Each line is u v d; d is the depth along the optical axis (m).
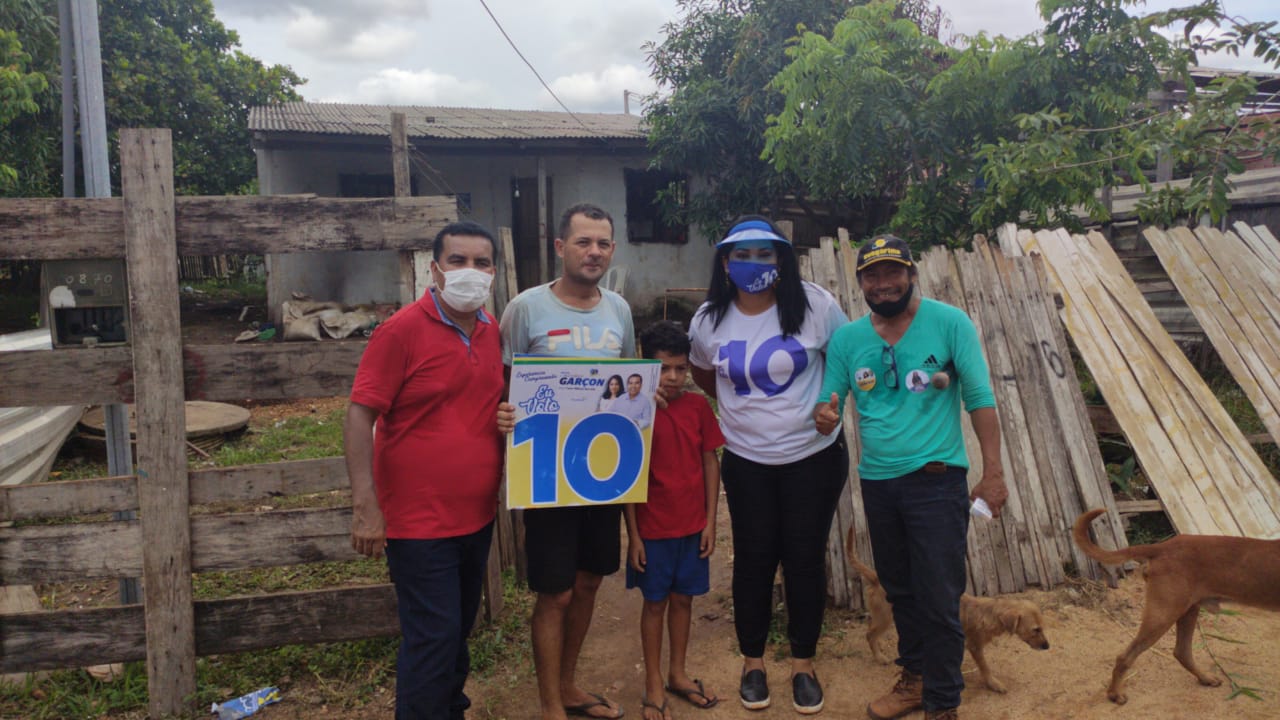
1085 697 3.43
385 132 11.64
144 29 14.85
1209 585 3.20
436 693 2.79
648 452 3.16
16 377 3.38
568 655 3.38
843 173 9.55
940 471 3.00
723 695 3.58
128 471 4.05
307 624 3.69
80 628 3.49
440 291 2.83
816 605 3.39
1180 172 9.59
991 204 7.45
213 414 8.02
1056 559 4.52
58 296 3.55
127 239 3.38
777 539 3.39
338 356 3.60
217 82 16.08
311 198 3.59
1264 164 9.49
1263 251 6.43
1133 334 5.43
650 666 3.38
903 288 2.99
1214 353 7.86
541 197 13.06
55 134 11.50
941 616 3.00
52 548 3.43
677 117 12.28
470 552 2.96
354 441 2.71
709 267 13.98
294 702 3.56
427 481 2.78
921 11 11.16
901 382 3.06
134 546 3.50
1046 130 7.64
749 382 3.28
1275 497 4.89
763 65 11.63
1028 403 4.79
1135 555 3.36
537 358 2.96
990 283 5.00
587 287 3.15
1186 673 3.59
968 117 8.12
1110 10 7.68
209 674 3.74
